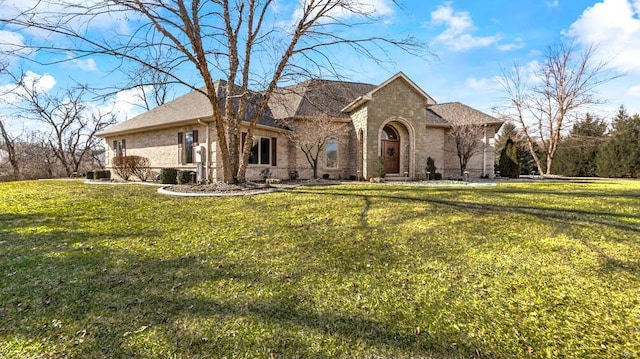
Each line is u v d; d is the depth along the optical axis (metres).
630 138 22.95
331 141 18.86
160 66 9.01
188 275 3.43
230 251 4.25
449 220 5.93
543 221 5.74
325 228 5.49
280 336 2.34
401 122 17.30
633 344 2.24
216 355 2.13
